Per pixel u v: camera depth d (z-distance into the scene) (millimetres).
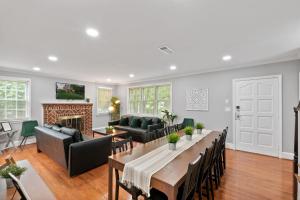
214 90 4816
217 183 2488
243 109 4297
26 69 4730
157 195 1620
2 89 4652
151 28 2195
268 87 3938
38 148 4078
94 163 3143
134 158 1884
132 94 7359
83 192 2367
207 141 2650
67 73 5379
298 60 3557
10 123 4672
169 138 2211
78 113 6250
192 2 1636
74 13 1820
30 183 1676
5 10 1742
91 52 3189
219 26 2146
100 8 1729
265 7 1722
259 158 3744
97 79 6652
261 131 4027
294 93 3604
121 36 2443
